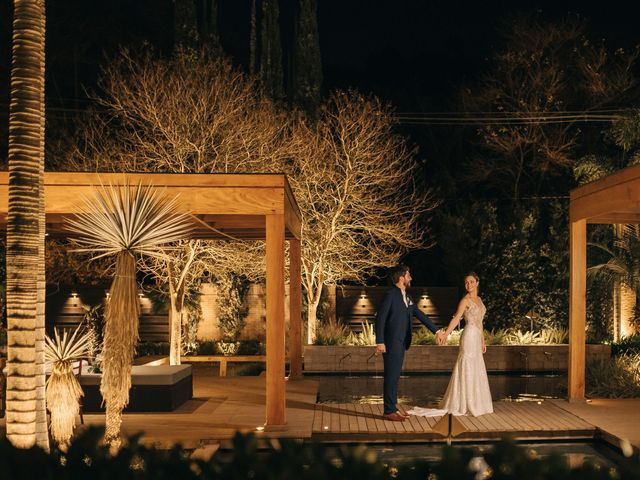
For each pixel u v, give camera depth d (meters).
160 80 17.28
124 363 6.78
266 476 2.51
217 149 16.98
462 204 23.28
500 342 17.34
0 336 12.70
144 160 16.98
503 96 25.33
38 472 2.67
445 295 22.61
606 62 24.61
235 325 21.36
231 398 11.16
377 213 19.89
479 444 8.35
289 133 20.17
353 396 12.45
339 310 22.44
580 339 10.40
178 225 7.57
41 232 5.75
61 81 25.77
